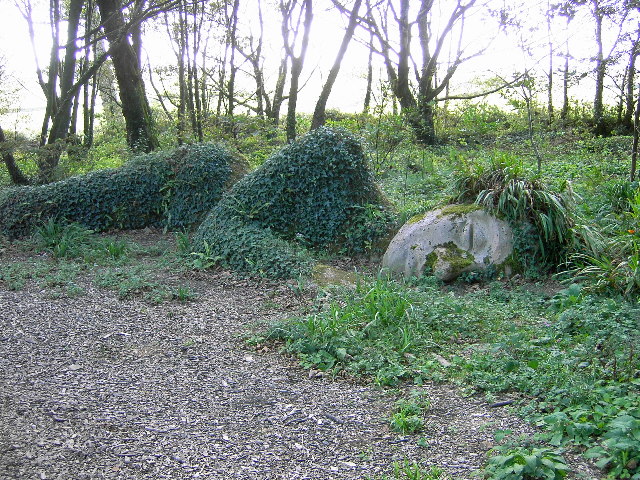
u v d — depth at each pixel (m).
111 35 13.81
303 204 9.02
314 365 5.11
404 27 18.97
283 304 6.74
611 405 3.73
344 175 8.97
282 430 3.95
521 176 7.54
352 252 8.77
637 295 5.97
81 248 9.09
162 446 3.67
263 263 7.84
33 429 3.75
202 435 3.85
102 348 5.38
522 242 7.12
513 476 3.12
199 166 10.34
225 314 6.46
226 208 9.06
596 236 7.09
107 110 28.75
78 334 5.70
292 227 9.03
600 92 20.81
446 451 3.63
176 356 5.28
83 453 3.51
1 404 4.09
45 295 6.91
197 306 6.71
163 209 10.44
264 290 7.33
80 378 4.69
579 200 8.24
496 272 7.17
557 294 6.38
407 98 19.14
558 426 3.62
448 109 17.91
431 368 4.89
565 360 4.50
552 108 21.17
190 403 4.34
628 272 6.09
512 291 6.80
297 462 3.53
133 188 10.43
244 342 5.64
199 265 8.17
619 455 3.22
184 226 10.29
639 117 9.80
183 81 18.36
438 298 6.35
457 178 8.00
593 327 5.17
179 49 19.53
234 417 4.14
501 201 7.24
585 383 4.04
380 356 5.06
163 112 25.80
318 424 4.05
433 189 11.10
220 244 8.51
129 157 14.23
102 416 4.03
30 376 4.66
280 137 17.39
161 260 8.55
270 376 4.90
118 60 14.13
